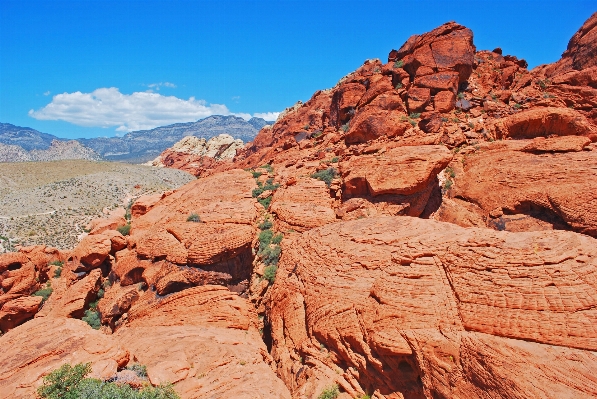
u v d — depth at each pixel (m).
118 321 24.89
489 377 11.93
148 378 15.70
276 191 30.86
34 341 16.72
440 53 32.84
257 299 23.80
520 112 28.05
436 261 15.81
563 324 12.16
